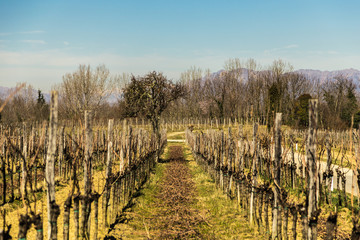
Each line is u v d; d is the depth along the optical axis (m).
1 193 11.55
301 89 72.38
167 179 17.58
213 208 11.57
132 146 13.80
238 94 73.88
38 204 10.70
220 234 9.02
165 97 26.34
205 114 83.56
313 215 6.14
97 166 19.41
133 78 26.22
